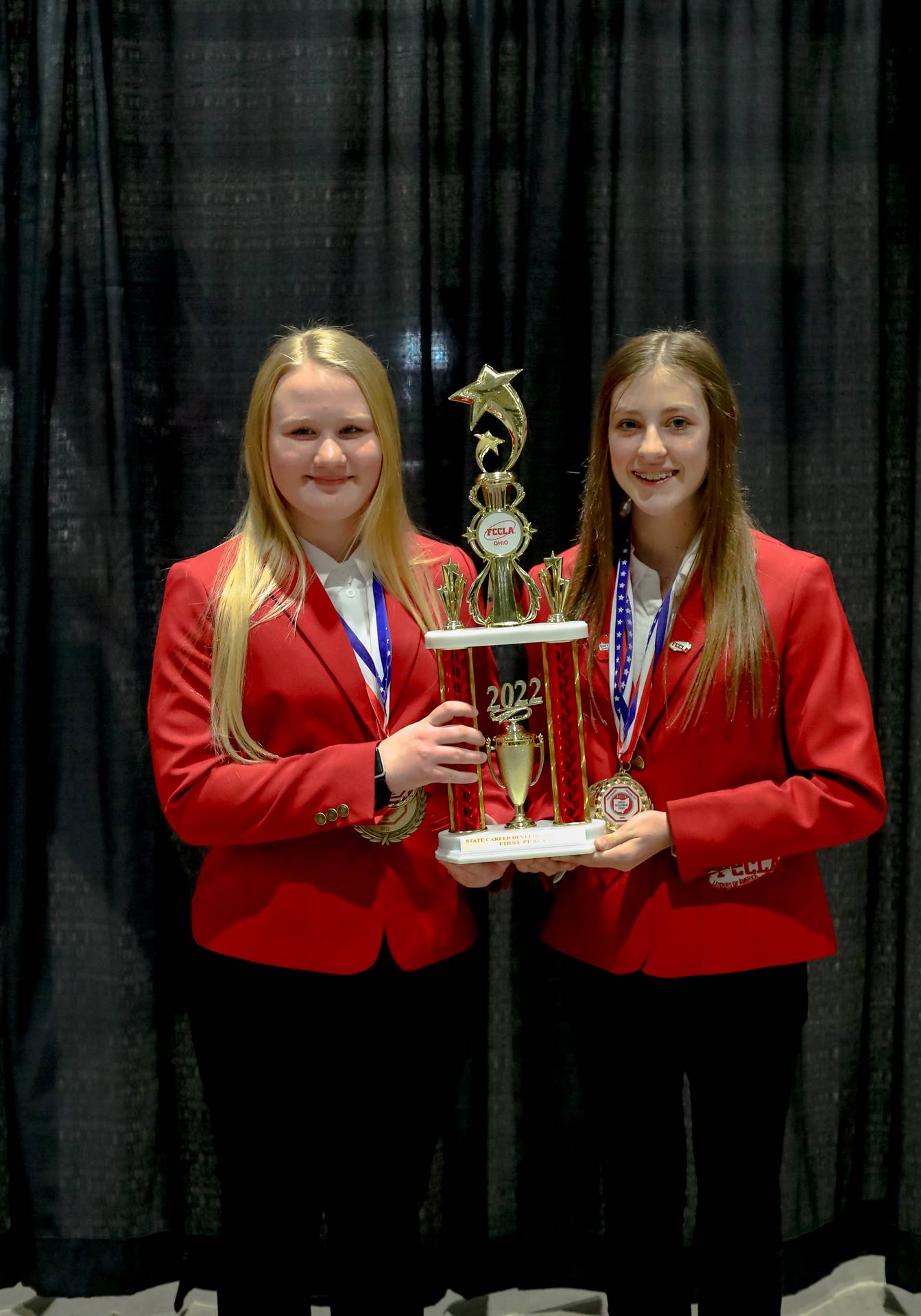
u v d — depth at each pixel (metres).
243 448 2.00
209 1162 2.10
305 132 1.98
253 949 1.49
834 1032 2.14
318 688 1.47
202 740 1.48
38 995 2.05
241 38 1.97
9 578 2.04
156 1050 2.05
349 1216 1.62
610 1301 1.62
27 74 1.99
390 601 1.55
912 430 2.10
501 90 2.03
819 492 2.09
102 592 2.01
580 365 2.05
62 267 1.99
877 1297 2.10
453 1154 2.09
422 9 1.96
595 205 2.01
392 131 1.96
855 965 2.16
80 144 1.98
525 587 1.63
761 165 2.01
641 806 1.48
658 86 1.99
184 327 2.01
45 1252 2.07
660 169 2.00
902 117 2.11
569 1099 2.10
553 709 1.49
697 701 1.46
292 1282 1.60
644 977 1.54
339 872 1.49
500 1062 2.07
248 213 1.99
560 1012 2.10
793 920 1.49
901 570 2.14
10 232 2.01
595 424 1.56
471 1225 2.10
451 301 2.05
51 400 2.00
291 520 1.55
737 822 1.41
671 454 1.46
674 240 2.00
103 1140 2.05
